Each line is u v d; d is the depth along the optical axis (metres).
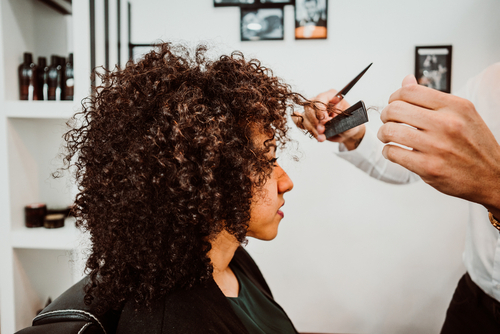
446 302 1.71
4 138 1.30
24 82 1.35
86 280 0.68
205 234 0.56
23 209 1.40
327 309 1.79
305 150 1.72
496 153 0.47
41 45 1.50
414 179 1.22
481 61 1.57
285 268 1.80
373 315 1.77
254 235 0.67
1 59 1.28
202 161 0.50
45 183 1.53
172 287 0.56
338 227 1.75
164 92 0.52
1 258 1.32
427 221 1.69
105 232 0.55
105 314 0.58
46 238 1.30
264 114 0.55
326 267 1.78
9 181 1.31
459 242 1.68
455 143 0.47
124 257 0.54
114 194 0.51
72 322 0.54
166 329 0.52
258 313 0.76
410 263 1.72
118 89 0.55
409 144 0.50
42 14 1.49
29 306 1.40
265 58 1.69
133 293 0.55
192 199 0.50
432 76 1.59
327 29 1.65
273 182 0.63
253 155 0.56
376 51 1.64
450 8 1.58
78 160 0.61
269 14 1.66
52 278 1.53
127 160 0.50
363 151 1.14
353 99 1.67
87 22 1.23
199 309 0.55
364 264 1.75
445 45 1.58
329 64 1.67
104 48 1.37
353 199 1.73
